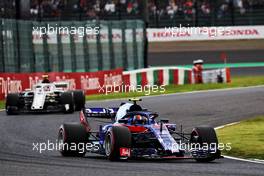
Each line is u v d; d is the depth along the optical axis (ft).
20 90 330.34
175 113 270.87
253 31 574.97
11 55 341.62
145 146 155.43
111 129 147.54
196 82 406.00
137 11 563.07
